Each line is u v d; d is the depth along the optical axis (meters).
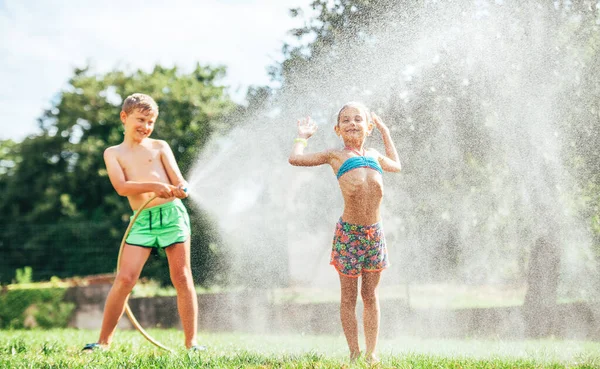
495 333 8.22
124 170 4.62
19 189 30.31
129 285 4.49
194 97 19.11
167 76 26.23
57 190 28.11
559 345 5.75
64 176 28.09
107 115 29.19
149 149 4.70
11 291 12.83
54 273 18.09
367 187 3.66
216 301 10.95
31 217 28.34
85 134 30.23
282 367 3.41
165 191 4.46
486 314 8.33
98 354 4.22
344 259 3.73
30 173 30.56
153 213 4.54
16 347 4.93
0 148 32.75
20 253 18.30
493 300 10.06
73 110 30.06
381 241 3.75
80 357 4.15
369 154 3.82
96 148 27.06
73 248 18.14
